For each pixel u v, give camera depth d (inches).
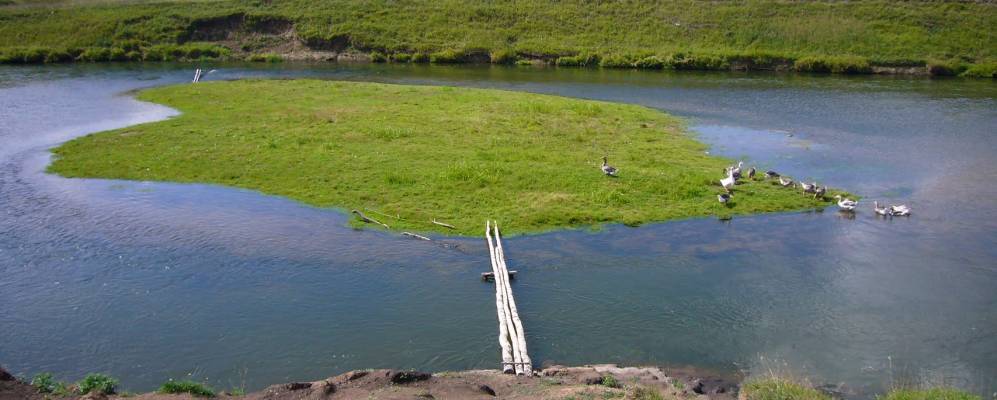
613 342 792.3
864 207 1247.5
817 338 799.7
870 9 3395.7
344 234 1105.4
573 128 1806.1
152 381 713.6
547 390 639.1
